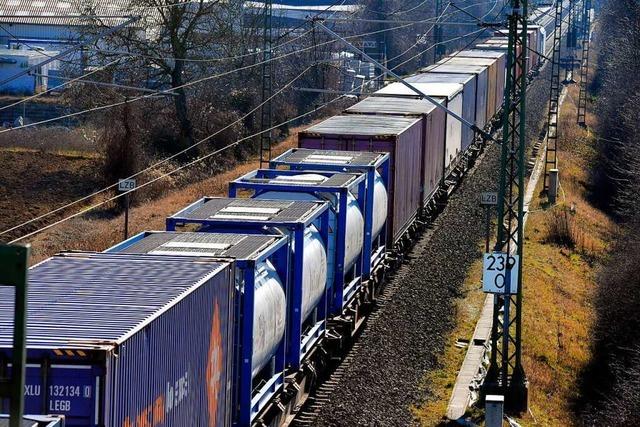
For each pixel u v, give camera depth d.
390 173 46.69
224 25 91.06
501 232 39.16
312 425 30.48
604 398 43.03
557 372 45.28
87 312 18.08
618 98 97.94
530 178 84.88
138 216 65.38
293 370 29.50
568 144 102.12
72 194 71.44
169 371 18.83
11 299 18.50
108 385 15.90
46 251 55.34
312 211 31.19
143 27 86.31
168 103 89.56
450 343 45.00
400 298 46.22
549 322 51.16
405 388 37.78
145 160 77.25
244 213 30.31
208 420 21.78
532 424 37.25
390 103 59.59
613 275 54.78
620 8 129.12
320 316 34.09
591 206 83.75
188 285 20.47
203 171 82.06
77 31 94.06
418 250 54.41
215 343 22.03
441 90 65.69
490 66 86.81
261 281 25.95
